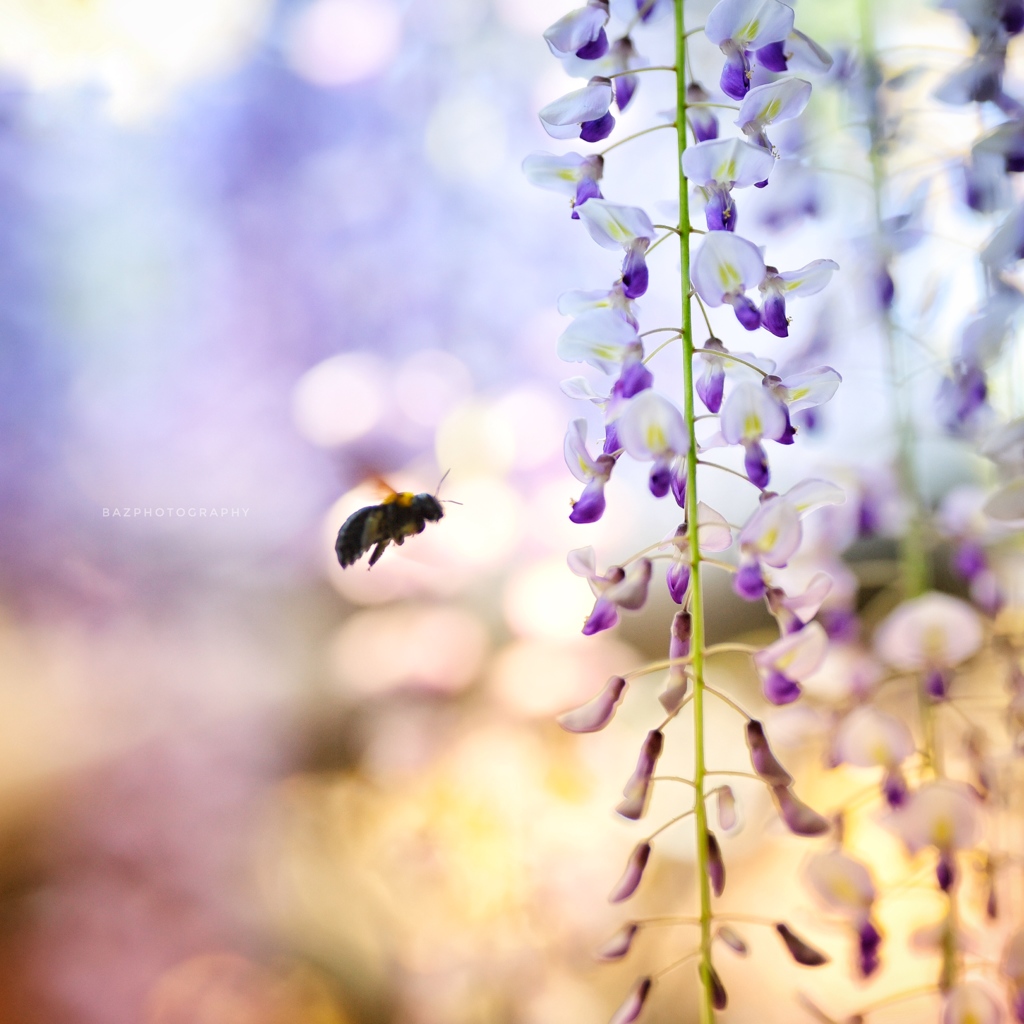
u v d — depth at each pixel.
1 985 1.16
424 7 1.13
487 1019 0.98
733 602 1.31
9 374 1.26
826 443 0.78
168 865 1.26
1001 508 0.65
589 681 1.11
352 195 1.19
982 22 0.66
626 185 1.02
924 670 0.68
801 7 0.73
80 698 1.33
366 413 1.16
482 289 1.19
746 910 1.00
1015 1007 0.65
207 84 1.19
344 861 1.19
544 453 1.14
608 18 0.62
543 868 1.00
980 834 0.65
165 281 1.27
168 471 1.31
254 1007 1.12
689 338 0.61
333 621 1.41
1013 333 0.67
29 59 1.07
